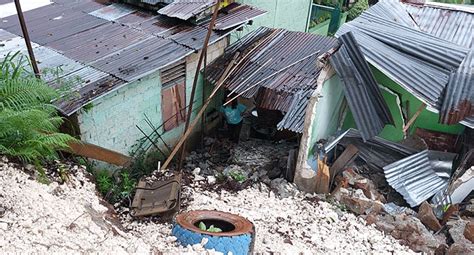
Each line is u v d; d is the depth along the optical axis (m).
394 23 7.88
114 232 5.25
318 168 7.02
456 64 6.97
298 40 9.51
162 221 6.22
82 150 6.66
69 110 6.19
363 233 6.25
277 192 7.36
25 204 4.70
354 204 6.75
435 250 5.97
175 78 8.38
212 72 8.95
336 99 7.44
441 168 7.29
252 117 9.51
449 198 6.75
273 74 8.56
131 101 7.56
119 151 7.75
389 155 7.59
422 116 7.55
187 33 8.40
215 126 10.02
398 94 7.31
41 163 6.00
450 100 6.65
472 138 7.34
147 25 8.62
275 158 8.54
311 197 7.10
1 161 5.37
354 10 15.58
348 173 7.23
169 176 7.13
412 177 7.18
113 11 9.10
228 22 8.77
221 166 8.52
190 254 4.50
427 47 7.16
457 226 6.21
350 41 6.96
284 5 12.08
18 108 5.40
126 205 6.59
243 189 7.47
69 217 4.84
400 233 6.26
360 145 7.67
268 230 6.05
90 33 8.23
